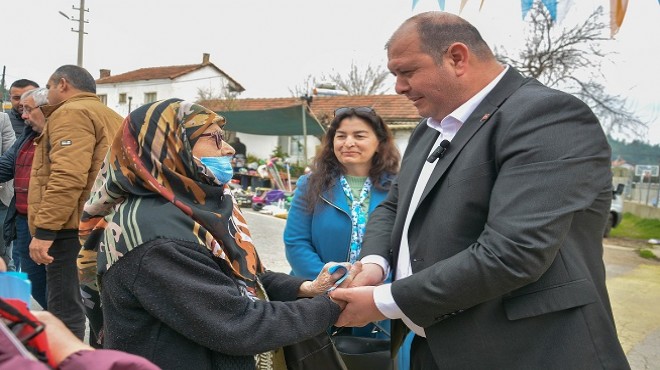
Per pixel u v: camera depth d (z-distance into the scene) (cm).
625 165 1797
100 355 106
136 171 171
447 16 191
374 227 237
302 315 181
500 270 162
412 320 182
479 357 179
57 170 318
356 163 303
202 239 172
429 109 196
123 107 4025
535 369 173
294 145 2698
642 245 1199
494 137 179
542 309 171
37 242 320
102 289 174
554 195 162
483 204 179
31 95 376
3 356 93
